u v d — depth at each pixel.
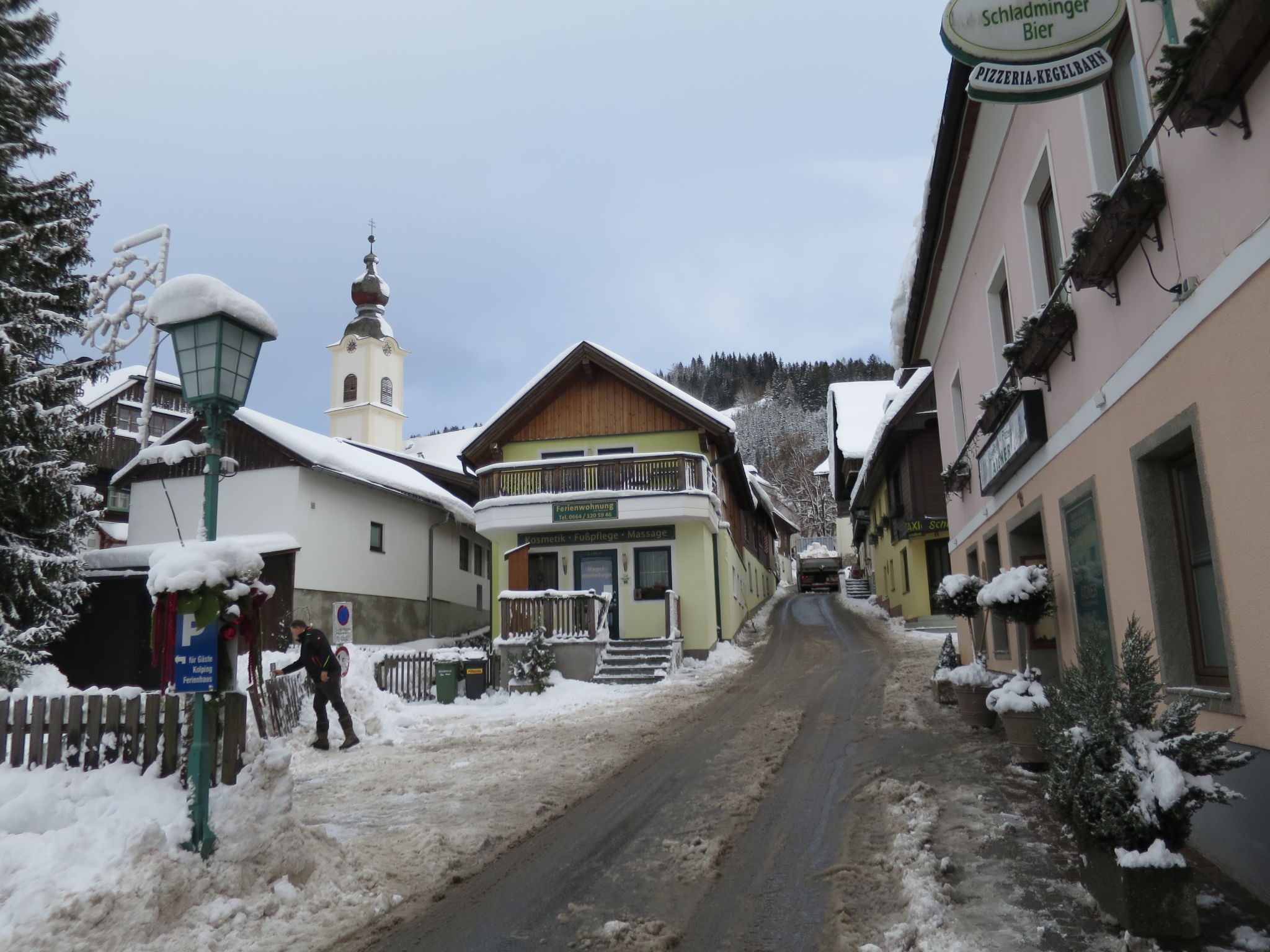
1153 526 5.49
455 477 31.56
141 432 18.22
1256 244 3.99
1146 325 5.40
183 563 5.50
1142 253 5.37
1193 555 5.29
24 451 12.56
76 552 15.29
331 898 5.36
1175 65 4.06
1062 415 7.41
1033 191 8.03
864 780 7.80
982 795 6.77
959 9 5.02
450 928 4.93
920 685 13.60
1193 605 5.31
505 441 24.16
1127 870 3.91
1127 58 5.88
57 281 14.73
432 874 5.92
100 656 20.75
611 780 8.73
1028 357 7.56
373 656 15.45
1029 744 7.34
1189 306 4.72
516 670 17.00
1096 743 4.26
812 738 10.16
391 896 5.43
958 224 10.87
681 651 20.56
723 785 8.12
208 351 6.08
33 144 14.70
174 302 6.09
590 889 5.50
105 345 16.11
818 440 113.25
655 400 23.28
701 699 14.55
